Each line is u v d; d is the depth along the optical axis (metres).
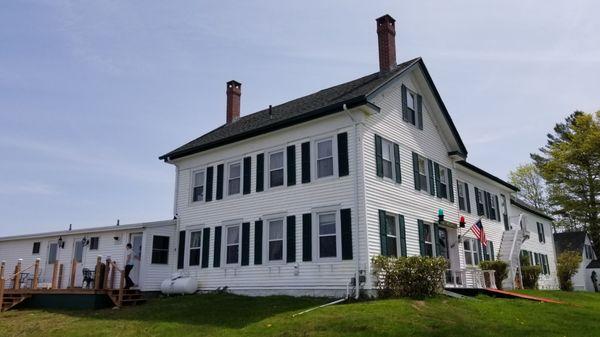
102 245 24.16
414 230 19.48
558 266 38.62
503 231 30.20
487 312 13.77
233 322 13.81
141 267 21.81
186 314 15.77
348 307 13.92
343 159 17.70
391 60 21.50
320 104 19.58
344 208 17.28
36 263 21.12
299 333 11.62
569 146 47.25
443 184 23.08
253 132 20.50
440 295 16.16
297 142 19.33
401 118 20.39
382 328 11.43
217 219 21.64
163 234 22.80
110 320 15.86
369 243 16.61
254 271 19.45
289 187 19.11
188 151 23.34
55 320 16.59
